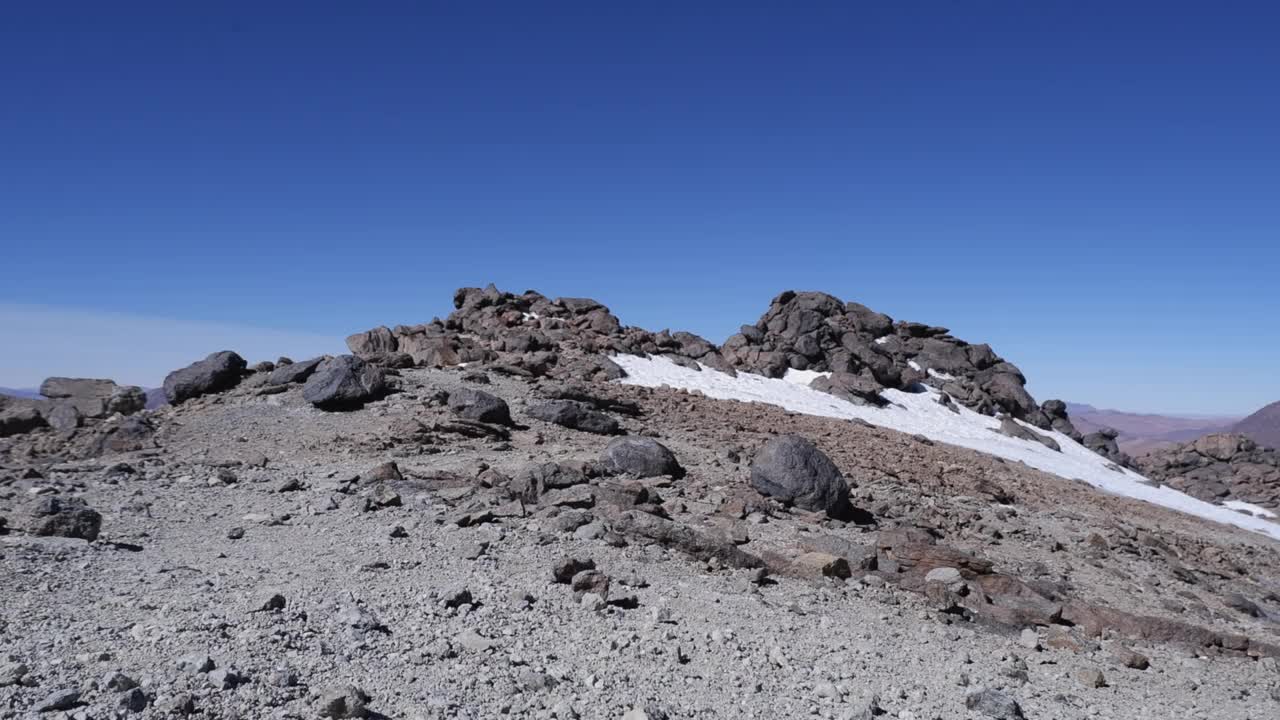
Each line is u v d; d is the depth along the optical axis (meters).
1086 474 46.34
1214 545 29.92
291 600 10.55
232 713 7.01
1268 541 35.44
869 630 12.41
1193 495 58.34
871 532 19.00
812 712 8.93
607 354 47.03
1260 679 13.41
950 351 62.41
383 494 17.05
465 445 24.39
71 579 10.87
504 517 16.20
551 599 11.75
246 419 27.03
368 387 29.12
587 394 32.03
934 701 9.73
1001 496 27.77
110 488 17.83
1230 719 10.93
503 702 8.09
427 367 37.50
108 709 6.70
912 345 63.28
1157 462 65.88
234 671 7.78
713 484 21.22
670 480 20.64
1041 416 59.84
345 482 18.67
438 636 9.75
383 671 8.51
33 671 7.41
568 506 17.05
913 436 41.06
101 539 13.46
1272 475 59.47
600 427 28.55
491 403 27.23
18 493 16.69
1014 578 16.39
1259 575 25.89
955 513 23.23
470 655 9.30
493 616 10.77
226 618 9.42
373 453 23.05
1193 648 14.69
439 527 15.19
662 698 8.77
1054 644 13.37
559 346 46.62
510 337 44.78
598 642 10.24
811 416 41.22
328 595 10.95
